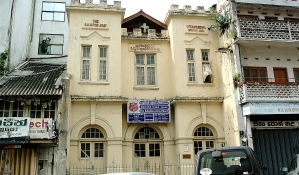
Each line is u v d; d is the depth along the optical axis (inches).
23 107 583.8
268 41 650.2
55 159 563.2
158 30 758.5
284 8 703.7
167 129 663.8
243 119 607.2
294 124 649.0
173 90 680.4
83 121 620.1
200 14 704.4
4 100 570.6
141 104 644.7
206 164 307.0
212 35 708.0
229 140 637.3
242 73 629.9
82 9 664.4
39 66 766.5
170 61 705.6
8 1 862.5
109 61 656.4
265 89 609.3
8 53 814.5
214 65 695.7
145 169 646.5
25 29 855.1
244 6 687.7
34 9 877.2
